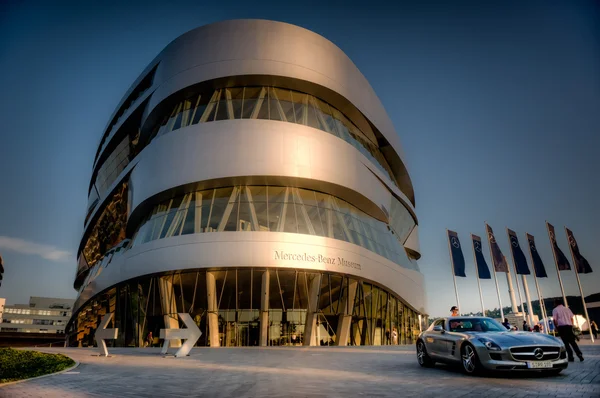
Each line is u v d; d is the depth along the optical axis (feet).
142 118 136.15
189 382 30.30
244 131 106.42
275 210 102.01
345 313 101.96
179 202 107.86
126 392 25.85
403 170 171.42
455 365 36.73
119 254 120.67
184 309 97.45
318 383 28.89
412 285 135.23
